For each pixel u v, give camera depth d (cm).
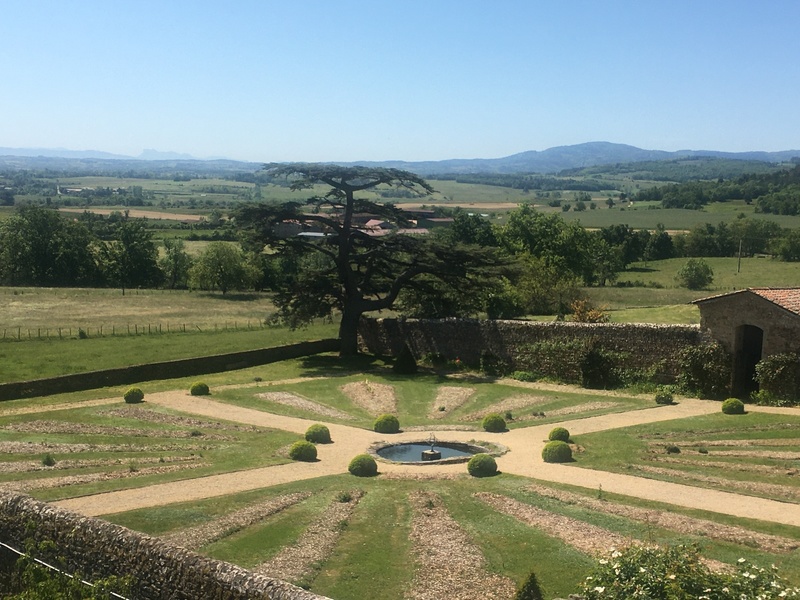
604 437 3878
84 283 12062
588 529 2608
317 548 2452
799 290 4850
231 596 1588
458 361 6000
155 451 3644
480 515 2773
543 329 5597
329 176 6028
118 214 18175
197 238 15675
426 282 6325
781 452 3506
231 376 5603
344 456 3600
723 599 1462
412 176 6044
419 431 4097
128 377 5275
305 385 5266
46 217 12231
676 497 2942
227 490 3053
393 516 2764
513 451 3678
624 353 5222
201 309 9200
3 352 6094
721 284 10881
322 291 6353
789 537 2517
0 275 11869
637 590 1517
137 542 1797
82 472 3278
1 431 3928
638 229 17388
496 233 11325
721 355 4725
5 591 2003
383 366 6062
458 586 2191
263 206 6003
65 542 1912
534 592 1892
